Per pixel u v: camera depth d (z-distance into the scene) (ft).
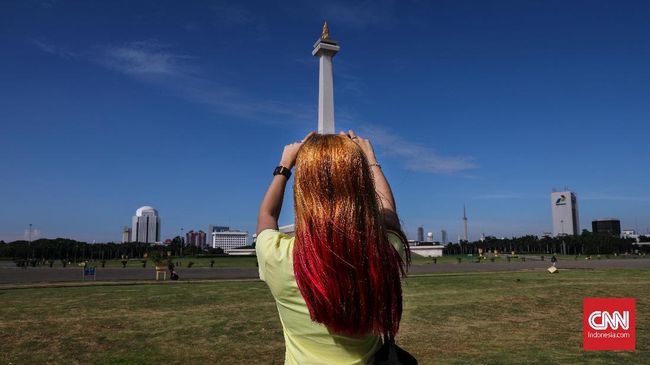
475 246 507.71
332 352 5.27
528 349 38.81
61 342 39.99
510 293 74.54
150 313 54.13
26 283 93.91
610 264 196.24
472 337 44.21
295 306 5.34
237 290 77.56
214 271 149.18
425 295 72.08
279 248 5.55
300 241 5.21
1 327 45.24
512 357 35.86
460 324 50.37
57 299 64.85
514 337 44.21
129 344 39.86
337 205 5.16
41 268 178.19
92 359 35.32
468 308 59.77
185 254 407.85
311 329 5.27
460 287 83.66
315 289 4.92
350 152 5.51
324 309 4.94
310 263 4.99
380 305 4.98
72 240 384.68
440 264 209.56
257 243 5.88
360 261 4.94
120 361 34.83
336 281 4.86
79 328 45.37
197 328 46.32
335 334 5.17
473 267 175.52
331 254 4.93
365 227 5.13
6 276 120.78
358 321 4.95
